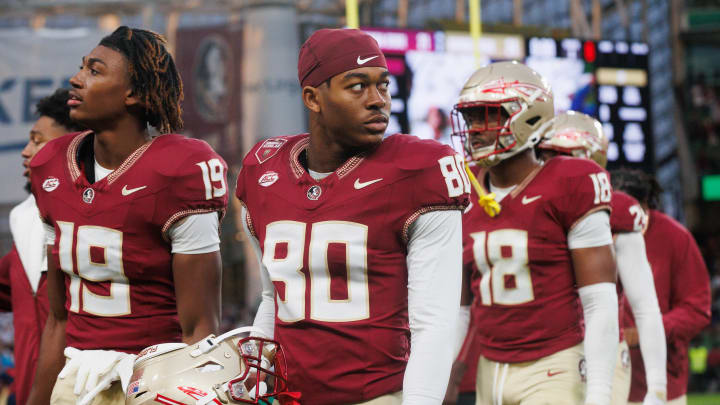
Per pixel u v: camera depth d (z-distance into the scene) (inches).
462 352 471.2
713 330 1710.1
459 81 1175.0
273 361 285.6
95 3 1736.0
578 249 390.0
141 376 269.0
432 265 285.0
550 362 394.6
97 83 325.7
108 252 323.9
